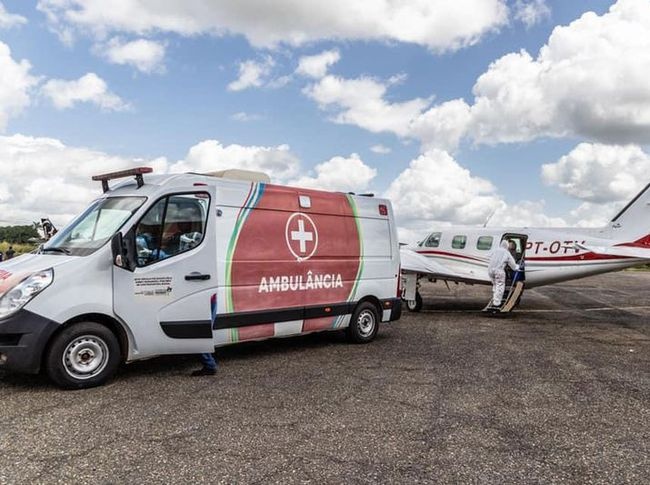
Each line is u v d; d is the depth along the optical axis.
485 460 4.04
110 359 5.84
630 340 9.84
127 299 5.91
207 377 6.37
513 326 11.59
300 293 7.94
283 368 6.97
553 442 4.47
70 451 3.99
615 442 4.50
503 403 5.57
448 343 9.17
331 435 4.48
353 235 8.84
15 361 5.33
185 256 6.34
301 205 8.08
